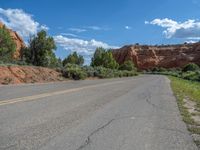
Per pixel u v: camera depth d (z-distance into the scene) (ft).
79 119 26.25
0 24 178.09
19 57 145.07
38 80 90.74
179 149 17.89
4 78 76.79
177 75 289.33
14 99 38.45
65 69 118.93
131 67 372.38
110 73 179.01
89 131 21.52
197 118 30.07
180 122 27.27
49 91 53.72
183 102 46.09
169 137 20.93
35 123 23.47
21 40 229.45
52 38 142.72
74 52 271.08
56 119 25.64
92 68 160.35
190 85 110.32
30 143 17.53
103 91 60.70
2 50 131.54
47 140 18.35
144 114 31.40
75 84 81.97
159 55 651.25
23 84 72.59
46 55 139.23
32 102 36.45
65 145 17.40
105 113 30.71
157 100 47.39
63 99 41.83
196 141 20.08
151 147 17.95
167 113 32.99
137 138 20.11
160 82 122.31
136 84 97.09
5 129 20.95
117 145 18.02
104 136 20.22
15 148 16.42
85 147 17.20
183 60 583.17
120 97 49.42
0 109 29.68
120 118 28.04
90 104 37.63
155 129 23.50
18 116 26.17
